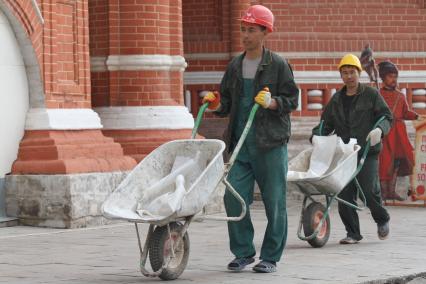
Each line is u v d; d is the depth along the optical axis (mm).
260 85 22438
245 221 22594
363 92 28344
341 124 28531
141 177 21266
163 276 21250
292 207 39875
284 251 26469
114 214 20391
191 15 44781
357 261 24484
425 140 39875
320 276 21984
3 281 21734
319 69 45344
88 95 34156
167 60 36781
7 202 32281
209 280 21422
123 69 36438
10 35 32062
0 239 29125
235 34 43969
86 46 34062
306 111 45031
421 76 46594
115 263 24328
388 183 40969
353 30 46062
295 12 45438
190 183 21406
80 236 29797
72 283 21328
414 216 36250
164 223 20609
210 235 30000
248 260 22719
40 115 32344
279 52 44875
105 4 36438
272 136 22328
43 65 32500
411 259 24906
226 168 21516
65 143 32344
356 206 27906
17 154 32375
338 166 26703
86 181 32062
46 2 32594
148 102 36469
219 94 23203
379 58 46125
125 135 36188
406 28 46750
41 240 28875
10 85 32094
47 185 31641
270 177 22500
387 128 27938
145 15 36344
